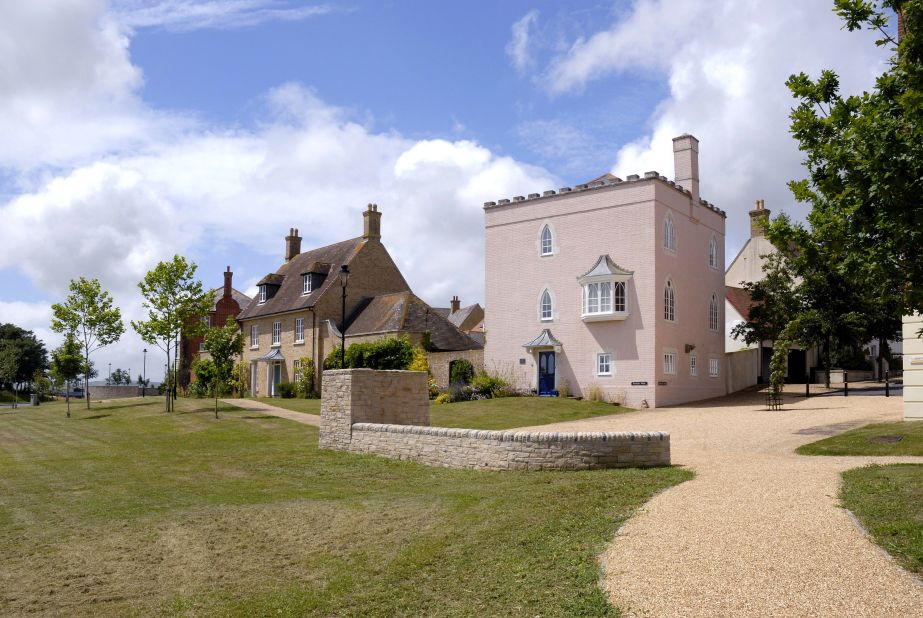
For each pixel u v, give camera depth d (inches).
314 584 357.7
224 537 445.1
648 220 1278.3
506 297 1448.1
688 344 1355.8
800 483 439.5
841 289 1309.1
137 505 544.1
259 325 1985.7
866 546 313.0
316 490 575.5
